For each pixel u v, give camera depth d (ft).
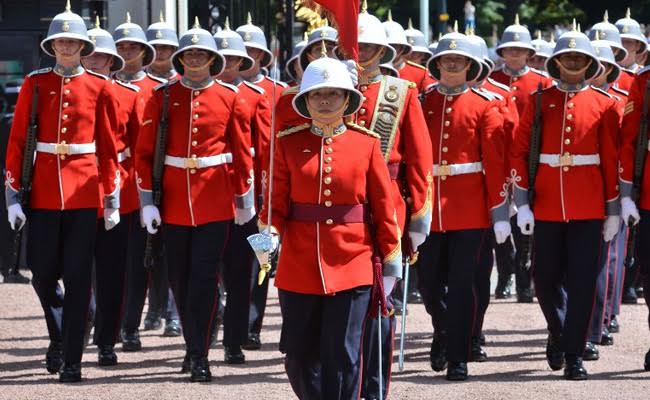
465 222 86.07
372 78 77.36
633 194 87.40
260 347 98.12
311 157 67.92
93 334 97.25
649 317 90.79
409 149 76.59
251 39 103.65
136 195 93.86
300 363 68.54
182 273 87.20
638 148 87.10
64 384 85.10
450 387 83.71
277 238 68.03
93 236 85.76
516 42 114.62
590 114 87.35
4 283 135.23
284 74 160.97
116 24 141.38
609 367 90.22
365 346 73.82
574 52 86.79
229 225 86.89
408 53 108.37
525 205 88.17
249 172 86.84
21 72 159.22
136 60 99.60
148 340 102.27
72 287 85.25
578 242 86.99
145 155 86.43
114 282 91.50
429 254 87.35
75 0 157.99
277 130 78.74
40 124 85.25
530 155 88.02
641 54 118.52
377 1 241.55
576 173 87.15
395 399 80.07
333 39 87.30
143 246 97.86
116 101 86.28
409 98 76.89
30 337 102.99
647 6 266.36
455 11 254.27
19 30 158.61
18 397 81.10
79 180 85.15
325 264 67.10
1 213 135.44
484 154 86.48
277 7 175.32
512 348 97.40
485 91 88.22
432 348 89.30
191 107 86.33
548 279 88.84
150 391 82.64
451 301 86.07
